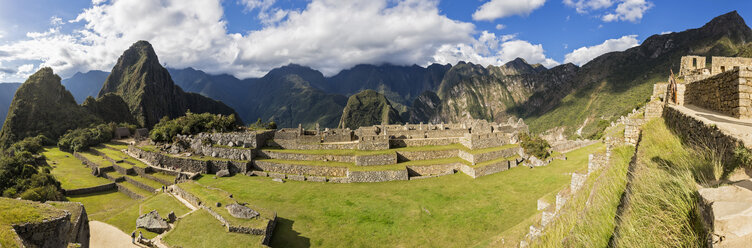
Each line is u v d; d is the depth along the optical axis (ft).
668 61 442.50
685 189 16.79
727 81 31.40
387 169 114.52
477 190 100.07
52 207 31.65
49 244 28.73
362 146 131.54
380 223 79.30
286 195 100.89
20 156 164.25
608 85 509.35
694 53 424.87
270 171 127.54
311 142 142.82
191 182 103.86
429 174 119.85
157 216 76.64
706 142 25.49
